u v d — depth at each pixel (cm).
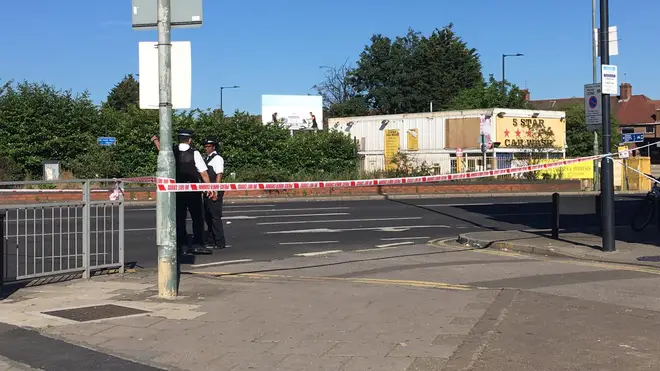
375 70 6625
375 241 1420
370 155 4212
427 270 1012
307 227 1669
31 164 2989
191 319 683
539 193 3425
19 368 530
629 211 2172
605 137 1145
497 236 1394
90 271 967
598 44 1117
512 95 5638
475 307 721
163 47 761
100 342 602
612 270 995
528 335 603
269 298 784
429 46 6688
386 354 551
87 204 950
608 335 605
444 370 505
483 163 3766
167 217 790
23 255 889
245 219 1858
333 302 759
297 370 518
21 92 3041
